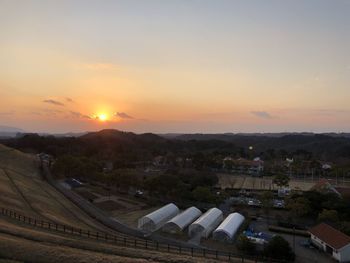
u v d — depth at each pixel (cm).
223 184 16525
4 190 9112
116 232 7981
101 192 12950
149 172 17900
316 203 10194
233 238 7950
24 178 12838
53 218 7562
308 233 8488
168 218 9306
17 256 3956
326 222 8994
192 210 9844
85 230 6881
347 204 10081
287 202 10869
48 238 5116
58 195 11506
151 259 4744
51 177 15025
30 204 8506
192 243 7581
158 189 12100
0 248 4069
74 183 13962
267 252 6756
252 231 8544
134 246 6031
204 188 11850
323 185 13212
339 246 6894
